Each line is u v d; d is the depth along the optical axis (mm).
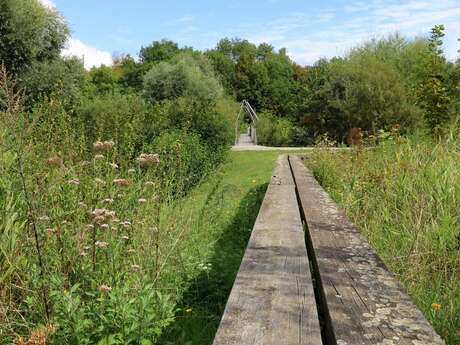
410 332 1559
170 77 41688
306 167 8586
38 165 3773
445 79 10477
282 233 3211
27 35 22969
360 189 5723
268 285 2088
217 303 3703
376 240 4398
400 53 35531
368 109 25984
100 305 2793
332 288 2002
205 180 11672
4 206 3342
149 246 3691
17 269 3033
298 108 32188
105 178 4312
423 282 3469
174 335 3148
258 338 1557
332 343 1615
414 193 5125
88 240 3375
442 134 9445
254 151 23156
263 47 96688
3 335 2652
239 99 74500
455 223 4395
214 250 4926
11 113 3184
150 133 12281
